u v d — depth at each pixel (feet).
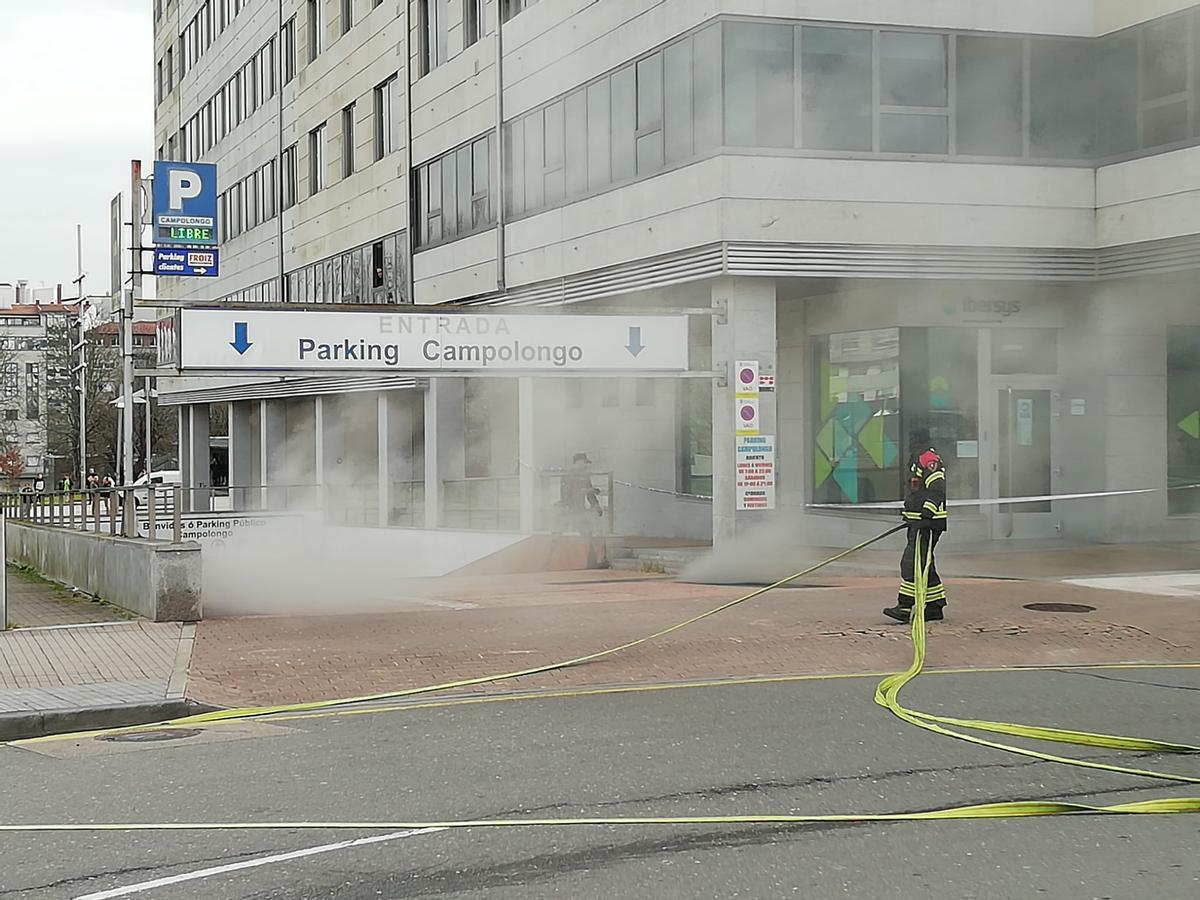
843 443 59.26
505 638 34.27
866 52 52.26
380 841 16.93
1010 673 29.50
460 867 15.78
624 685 28.53
